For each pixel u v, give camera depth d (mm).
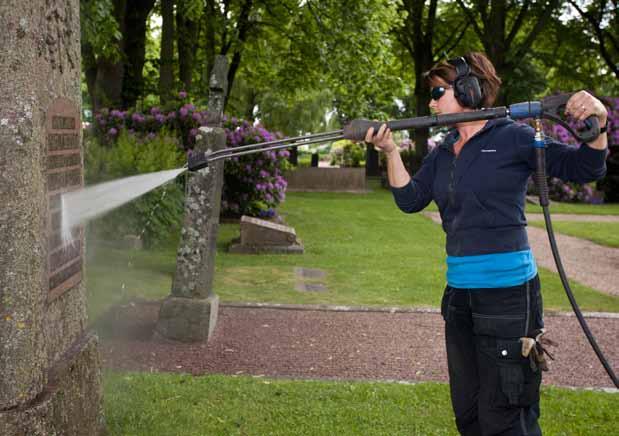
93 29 10180
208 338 5473
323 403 3988
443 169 2689
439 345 5547
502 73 23969
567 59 27625
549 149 2477
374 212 17609
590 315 6660
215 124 5539
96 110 13812
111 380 4230
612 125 23188
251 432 3533
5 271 2271
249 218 10945
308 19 17047
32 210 2338
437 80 2680
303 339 5633
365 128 2607
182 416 3676
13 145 2275
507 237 2508
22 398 2312
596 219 17422
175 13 18047
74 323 2881
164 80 15969
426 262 9938
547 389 4312
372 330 5973
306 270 9094
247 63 24219
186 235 5500
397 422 3717
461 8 26625
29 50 2326
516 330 2461
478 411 2553
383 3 15188
